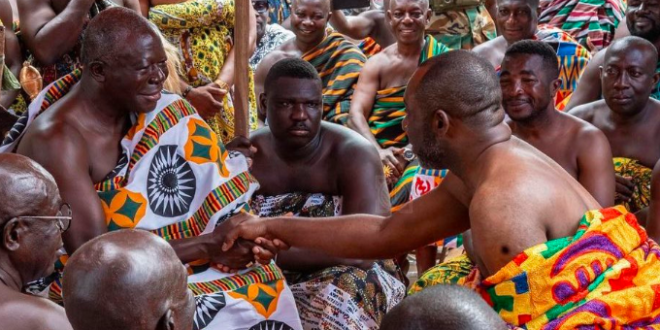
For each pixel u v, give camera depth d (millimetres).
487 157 2576
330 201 3764
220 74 4543
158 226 3162
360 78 5324
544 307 2336
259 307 3191
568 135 3773
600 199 3684
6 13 3873
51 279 3047
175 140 3252
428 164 2705
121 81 3057
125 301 2061
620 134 4316
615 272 2359
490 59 5230
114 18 3064
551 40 5254
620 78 4156
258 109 5344
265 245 3145
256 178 3812
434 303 1735
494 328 1715
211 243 3176
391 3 5270
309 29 5391
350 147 3717
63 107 3090
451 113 2584
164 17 4508
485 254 2436
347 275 3498
